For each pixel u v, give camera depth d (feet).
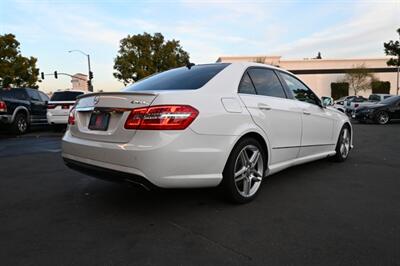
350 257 8.09
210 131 10.37
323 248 8.53
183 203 11.93
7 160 20.84
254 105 12.12
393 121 56.54
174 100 9.86
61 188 14.17
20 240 9.14
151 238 9.17
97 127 10.83
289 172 16.61
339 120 18.51
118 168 9.85
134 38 139.64
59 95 39.96
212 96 10.89
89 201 12.36
